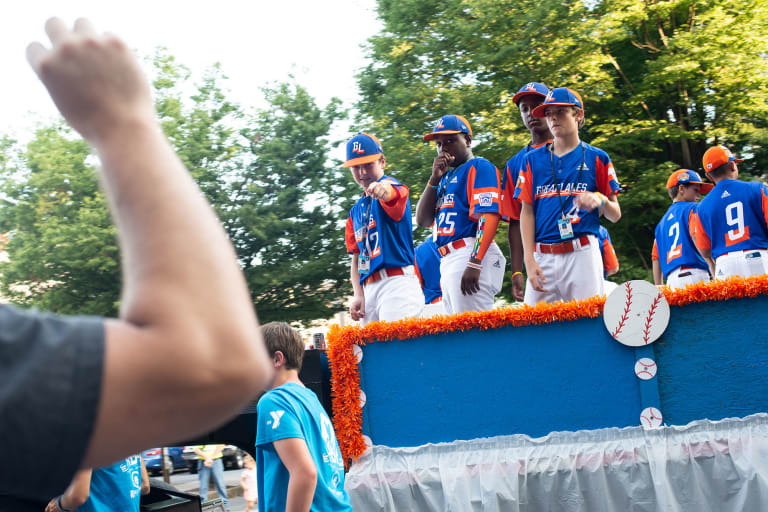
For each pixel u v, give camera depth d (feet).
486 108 38.96
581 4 38.19
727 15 39.52
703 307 10.64
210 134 53.57
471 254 14.61
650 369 10.71
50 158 50.11
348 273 54.34
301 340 8.92
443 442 11.11
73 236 47.75
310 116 53.83
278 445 7.88
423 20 42.29
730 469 10.23
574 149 14.03
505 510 10.61
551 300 14.19
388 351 11.40
